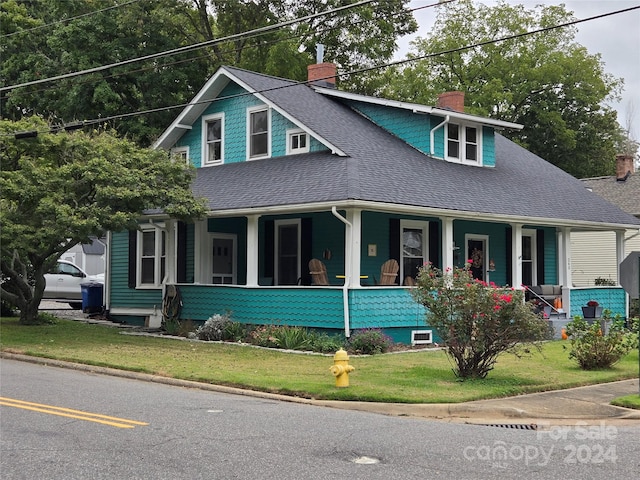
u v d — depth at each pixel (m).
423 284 12.80
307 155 20.53
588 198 25.09
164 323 20.62
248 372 13.44
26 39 33.19
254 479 6.62
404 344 17.94
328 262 20.14
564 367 14.45
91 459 7.29
